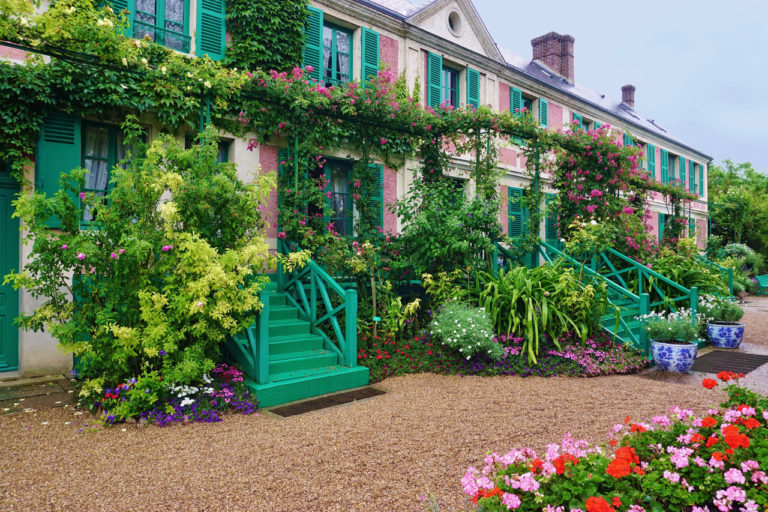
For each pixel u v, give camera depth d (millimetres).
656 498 2107
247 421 4352
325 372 5438
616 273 9430
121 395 4375
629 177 10523
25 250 5559
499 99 11758
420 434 3973
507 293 6715
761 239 23938
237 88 6430
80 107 5645
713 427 2633
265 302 5000
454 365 6219
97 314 4305
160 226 4840
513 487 2055
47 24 5082
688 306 9164
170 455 3527
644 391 5422
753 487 2045
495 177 8438
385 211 9070
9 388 5152
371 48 8992
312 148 7051
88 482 3074
